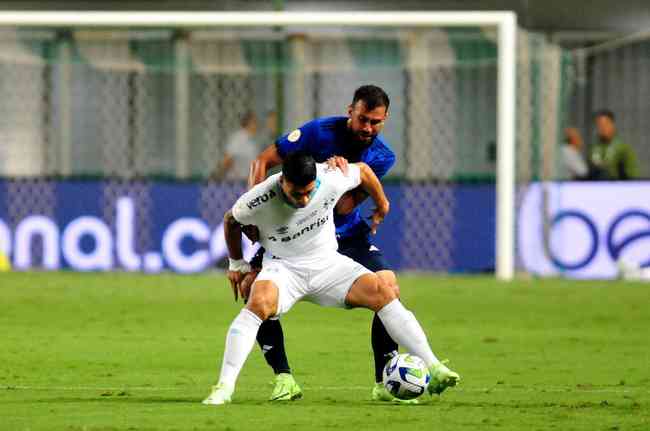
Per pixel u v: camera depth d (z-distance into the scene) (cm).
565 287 5503
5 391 2725
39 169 6475
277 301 2469
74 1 6819
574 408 2469
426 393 2692
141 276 5872
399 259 6028
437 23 5747
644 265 5888
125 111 6550
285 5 6794
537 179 5997
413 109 6456
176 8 6794
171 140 6562
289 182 2353
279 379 2577
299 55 6325
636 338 3888
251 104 6594
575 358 3412
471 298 5050
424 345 2508
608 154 6031
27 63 6438
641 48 6353
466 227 6000
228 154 6384
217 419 2264
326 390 2769
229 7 6756
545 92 6034
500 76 5678
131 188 6022
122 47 6431
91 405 2470
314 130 2673
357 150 2688
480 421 2281
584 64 6400
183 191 6022
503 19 5678
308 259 2495
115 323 4191
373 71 6400
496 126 6450
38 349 3509
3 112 6431
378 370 2602
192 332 3959
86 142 6538
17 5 6794
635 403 2548
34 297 4978
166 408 2417
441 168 6481
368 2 6831
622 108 6388
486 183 6025
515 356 3453
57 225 6038
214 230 6028
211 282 5622
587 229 5931
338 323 4238
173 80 6525
